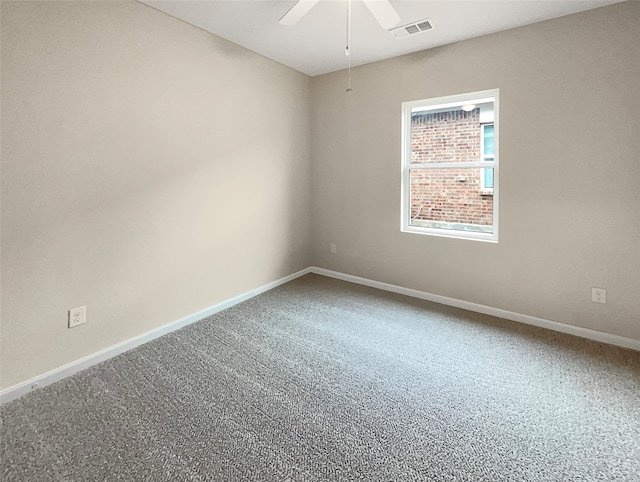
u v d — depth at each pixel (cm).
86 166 219
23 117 190
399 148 351
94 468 146
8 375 193
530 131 275
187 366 226
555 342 258
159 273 267
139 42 241
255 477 142
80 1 209
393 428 170
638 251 241
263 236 364
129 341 249
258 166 349
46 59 197
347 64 367
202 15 258
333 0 235
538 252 281
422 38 296
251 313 313
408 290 361
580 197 259
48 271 206
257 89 339
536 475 142
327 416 179
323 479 140
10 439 163
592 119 249
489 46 288
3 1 180
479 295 316
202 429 169
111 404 188
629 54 233
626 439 162
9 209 188
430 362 231
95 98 220
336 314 311
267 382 209
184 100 274
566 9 245
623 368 222
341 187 400
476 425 171
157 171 260
